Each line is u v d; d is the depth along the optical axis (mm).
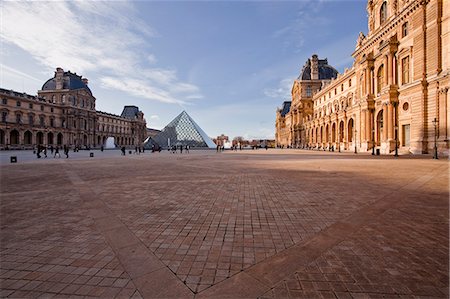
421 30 32812
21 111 81000
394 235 5156
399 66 37312
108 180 12602
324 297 3188
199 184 11305
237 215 6652
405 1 36250
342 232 5367
